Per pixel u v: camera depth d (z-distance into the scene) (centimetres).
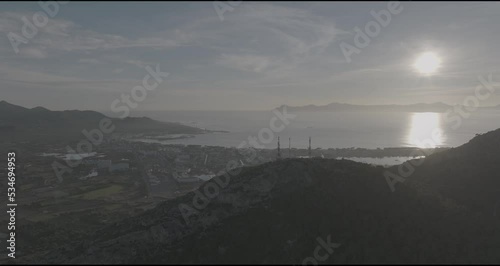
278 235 4744
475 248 4697
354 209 5103
